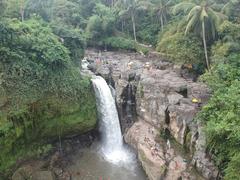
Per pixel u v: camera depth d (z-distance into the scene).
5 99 18.44
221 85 18.56
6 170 18.47
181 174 17.75
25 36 20.77
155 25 43.84
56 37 24.25
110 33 45.56
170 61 31.67
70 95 22.09
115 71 27.72
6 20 21.06
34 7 38.50
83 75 25.09
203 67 28.58
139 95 23.75
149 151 20.50
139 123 23.95
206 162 16.95
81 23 46.41
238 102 15.50
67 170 20.77
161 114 21.31
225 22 26.22
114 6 48.62
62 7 45.06
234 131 14.43
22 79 19.58
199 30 29.34
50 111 21.00
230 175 14.77
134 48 41.09
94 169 21.08
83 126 23.08
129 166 21.42
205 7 27.77
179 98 20.84
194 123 18.48
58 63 21.77
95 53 39.84
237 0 29.38
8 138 18.22
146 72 26.67
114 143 24.94
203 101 20.36
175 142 20.30
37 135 20.69
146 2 41.75
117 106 25.39
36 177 19.02
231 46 24.28
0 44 19.28
